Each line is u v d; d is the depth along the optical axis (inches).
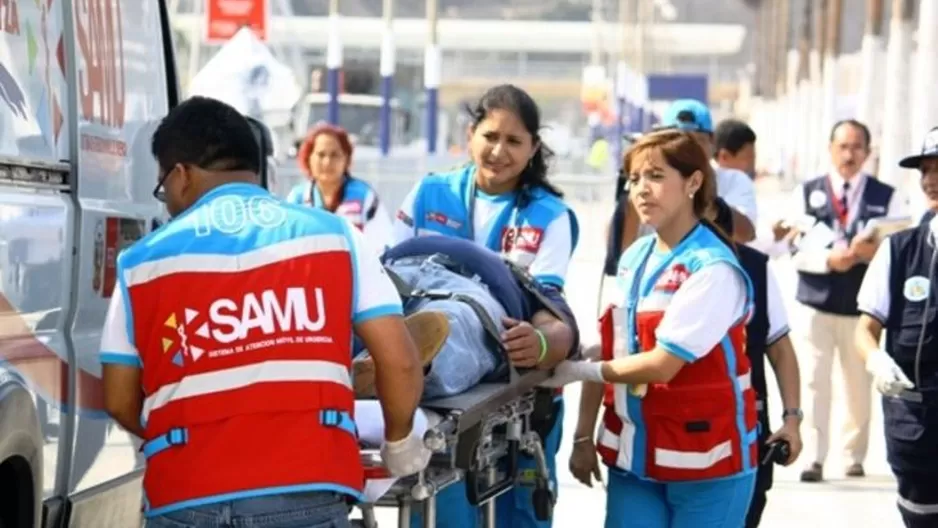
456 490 281.6
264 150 282.0
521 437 265.0
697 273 252.5
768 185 3238.2
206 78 513.0
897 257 293.6
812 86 2881.4
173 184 198.5
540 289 275.6
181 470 183.9
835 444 533.6
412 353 194.7
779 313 296.2
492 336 247.9
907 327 292.0
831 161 478.6
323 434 186.1
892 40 1184.2
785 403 295.1
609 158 2346.2
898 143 1170.6
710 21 5954.7
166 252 188.4
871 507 439.8
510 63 4463.6
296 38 1931.6
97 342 241.1
